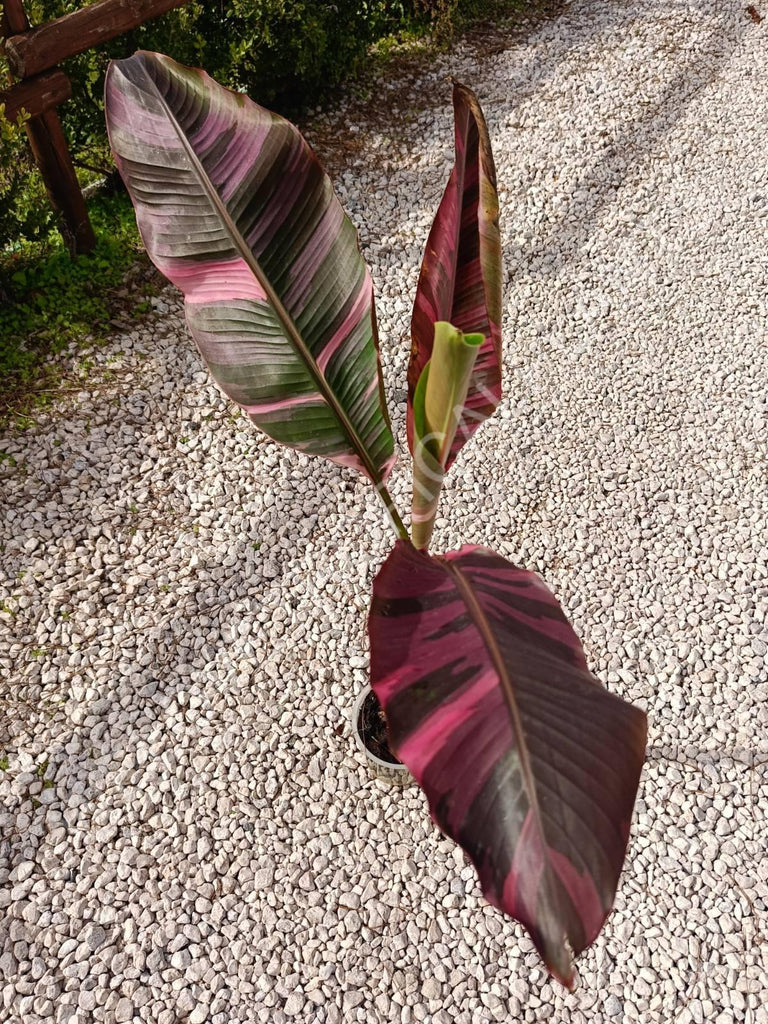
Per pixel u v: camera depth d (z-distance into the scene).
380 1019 1.97
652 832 2.25
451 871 2.20
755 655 2.60
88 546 2.78
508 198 4.16
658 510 2.98
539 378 3.41
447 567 1.39
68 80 3.15
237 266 1.51
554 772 1.04
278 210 1.50
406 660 1.22
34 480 2.92
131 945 2.05
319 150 4.35
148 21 3.58
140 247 3.71
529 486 3.04
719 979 2.02
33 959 2.02
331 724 2.44
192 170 1.46
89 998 1.97
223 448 3.10
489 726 1.10
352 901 2.13
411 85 4.83
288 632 2.62
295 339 1.55
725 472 3.09
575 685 1.15
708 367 3.45
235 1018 1.96
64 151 3.31
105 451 3.03
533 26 5.34
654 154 4.40
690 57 5.07
